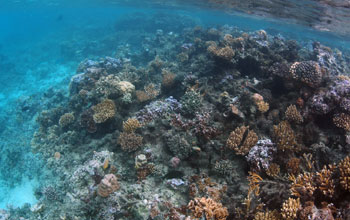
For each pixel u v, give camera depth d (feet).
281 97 32.81
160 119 31.50
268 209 18.53
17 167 46.88
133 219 21.03
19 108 68.95
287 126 26.66
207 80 40.75
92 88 49.21
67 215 25.00
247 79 39.60
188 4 113.70
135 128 31.17
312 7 56.18
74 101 49.65
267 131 28.14
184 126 28.71
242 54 41.86
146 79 53.26
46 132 49.96
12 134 58.49
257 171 22.44
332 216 13.94
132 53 87.61
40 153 45.57
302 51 61.00
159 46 90.79
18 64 119.75
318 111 27.50
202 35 79.00
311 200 15.90
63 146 41.50
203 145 26.91
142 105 40.63
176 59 73.61
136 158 26.03
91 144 37.91
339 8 51.57
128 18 147.23
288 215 15.38
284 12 71.82
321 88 29.14
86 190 26.53
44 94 69.51
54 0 155.84
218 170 23.86
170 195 22.30
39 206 34.22
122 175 26.81
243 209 19.22
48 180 38.86
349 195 15.14
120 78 48.65
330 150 22.72
